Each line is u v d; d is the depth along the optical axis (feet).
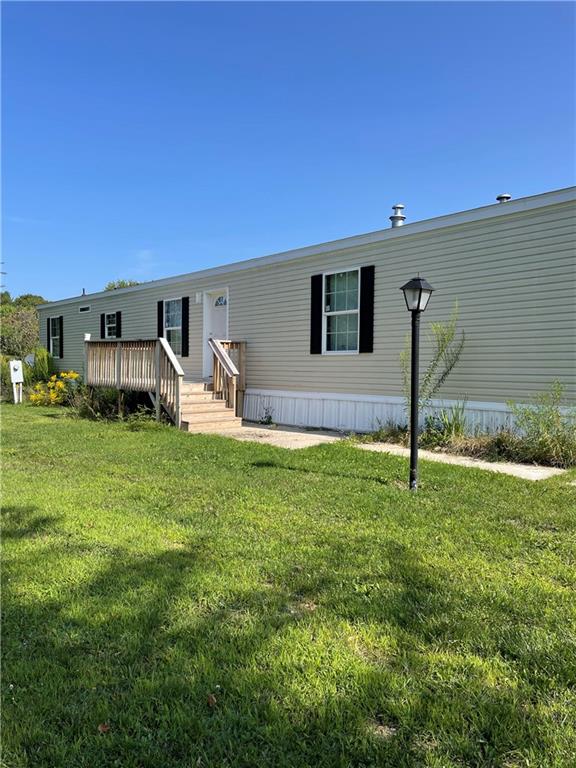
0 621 8.15
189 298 42.98
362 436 28.50
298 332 34.30
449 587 9.30
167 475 18.67
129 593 9.04
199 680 6.59
